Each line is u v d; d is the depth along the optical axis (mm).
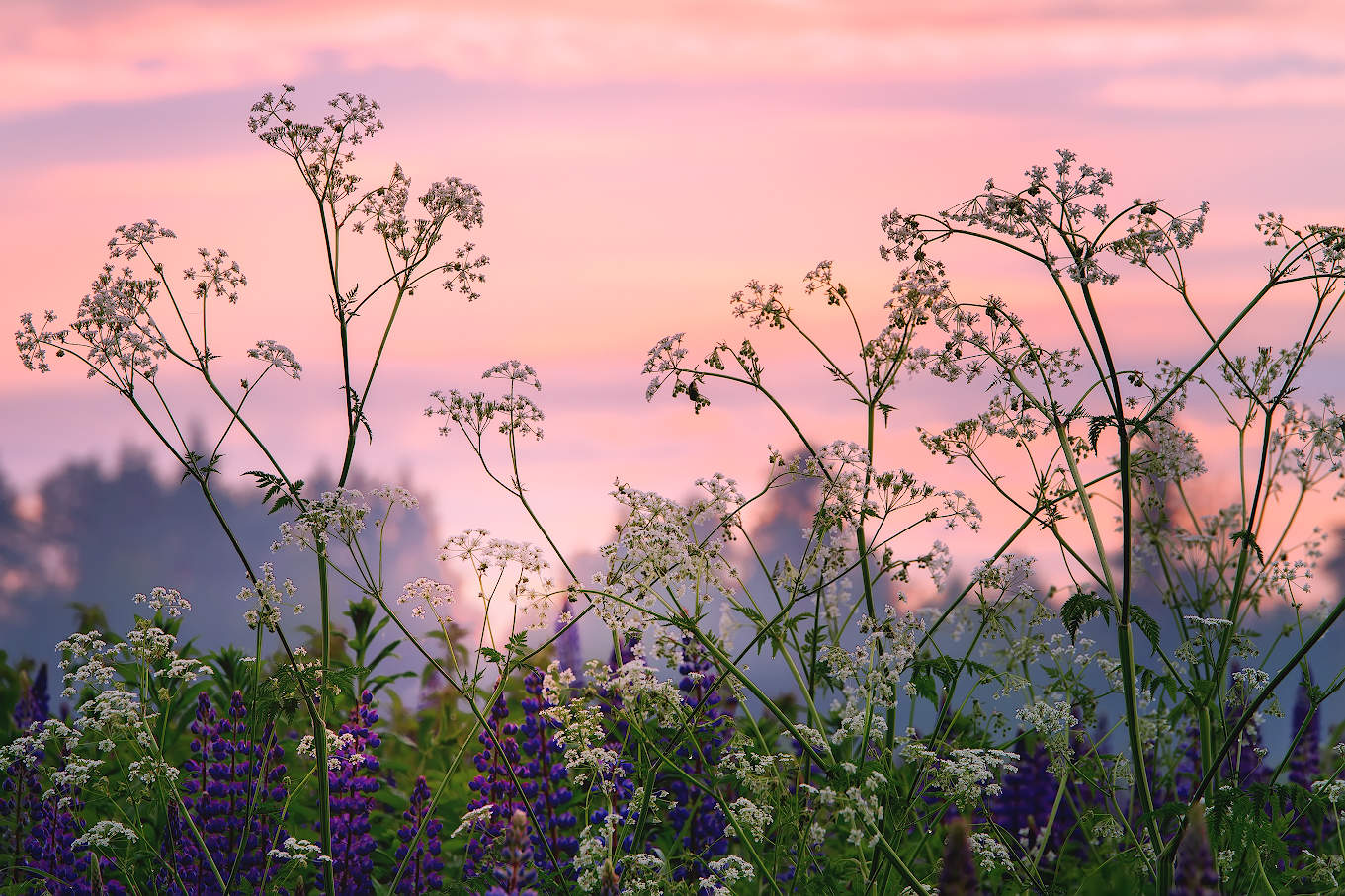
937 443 3658
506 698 3865
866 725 3596
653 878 3566
